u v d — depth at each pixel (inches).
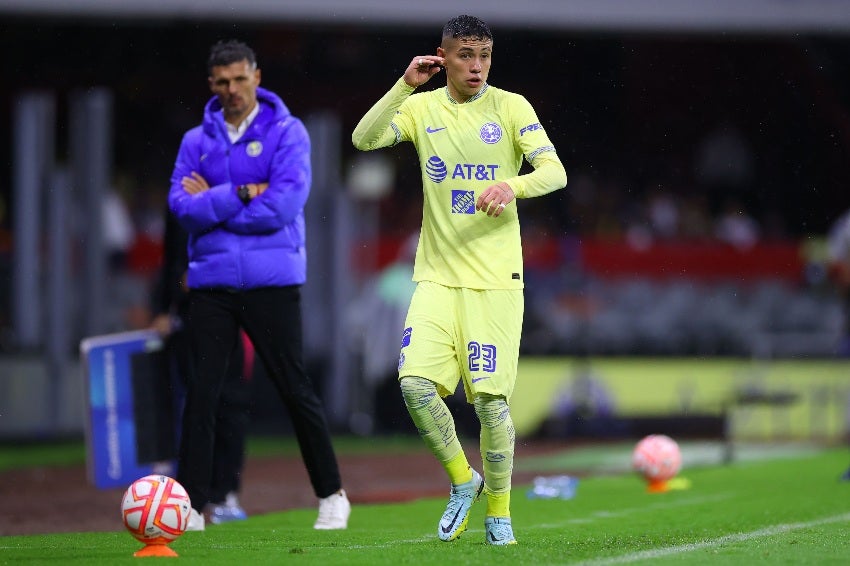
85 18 1951.3
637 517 1064.8
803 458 1836.9
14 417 2105.1
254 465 1784.0
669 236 2711.6
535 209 2677.2
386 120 789.2
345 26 2026.3
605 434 2246.6
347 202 2252.7
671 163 2672.2
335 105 2453.2
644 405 2314.2
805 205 2721.5
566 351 2375.7
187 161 979.9
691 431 2177.7
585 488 1389.0
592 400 2282.2
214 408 960.3
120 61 2311.8
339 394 2277.3
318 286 2265.0
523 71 2236.7
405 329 791.7
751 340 2458.2
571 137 2524.6
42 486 1472.7
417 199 2652.6
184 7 1939.0
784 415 2357.3
